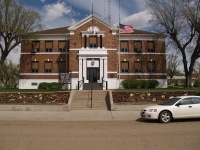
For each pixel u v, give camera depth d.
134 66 41.78
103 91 26.42
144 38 42.41
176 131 10.95
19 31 37.88
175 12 37.62
